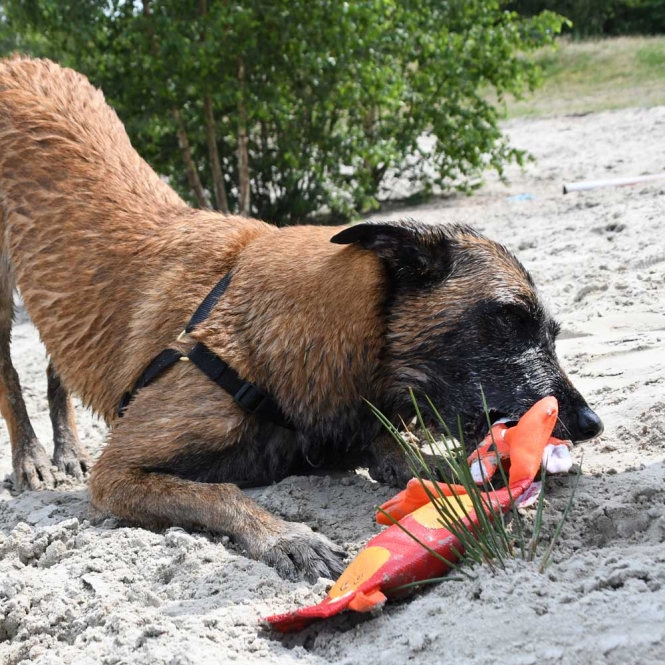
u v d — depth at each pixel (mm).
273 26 3691
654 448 1426
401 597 1193
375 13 3715
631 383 1596
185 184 4148
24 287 1690
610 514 1271
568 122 6266
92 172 1688
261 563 1305
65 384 1666
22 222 1695
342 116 4156
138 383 1529
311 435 1471
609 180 3666
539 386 1396
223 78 3691
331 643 1152
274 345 1442
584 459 1432
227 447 1465
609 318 1864
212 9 3586
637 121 5809
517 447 1298
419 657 1093
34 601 1296
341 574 1272
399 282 1426
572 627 1072
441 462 1452
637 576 1127
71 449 1791
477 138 4258
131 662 1139
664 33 10898
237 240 1553
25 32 3732
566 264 2266
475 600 1142
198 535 1397
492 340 1408
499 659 1060
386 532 1222
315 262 1450
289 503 1424
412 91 4312
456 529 1199
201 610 1226
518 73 4453
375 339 1436
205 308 1490
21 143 1728
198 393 1465
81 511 1567
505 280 1412
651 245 2230
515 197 3984
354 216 4055
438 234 1428
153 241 1596
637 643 1037
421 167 4527
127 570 1326
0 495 1722
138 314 1556
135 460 1476
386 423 1306
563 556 1200
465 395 1417
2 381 1780
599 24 10961
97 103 1832
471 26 4535
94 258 1621
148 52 3633
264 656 1137
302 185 4168
